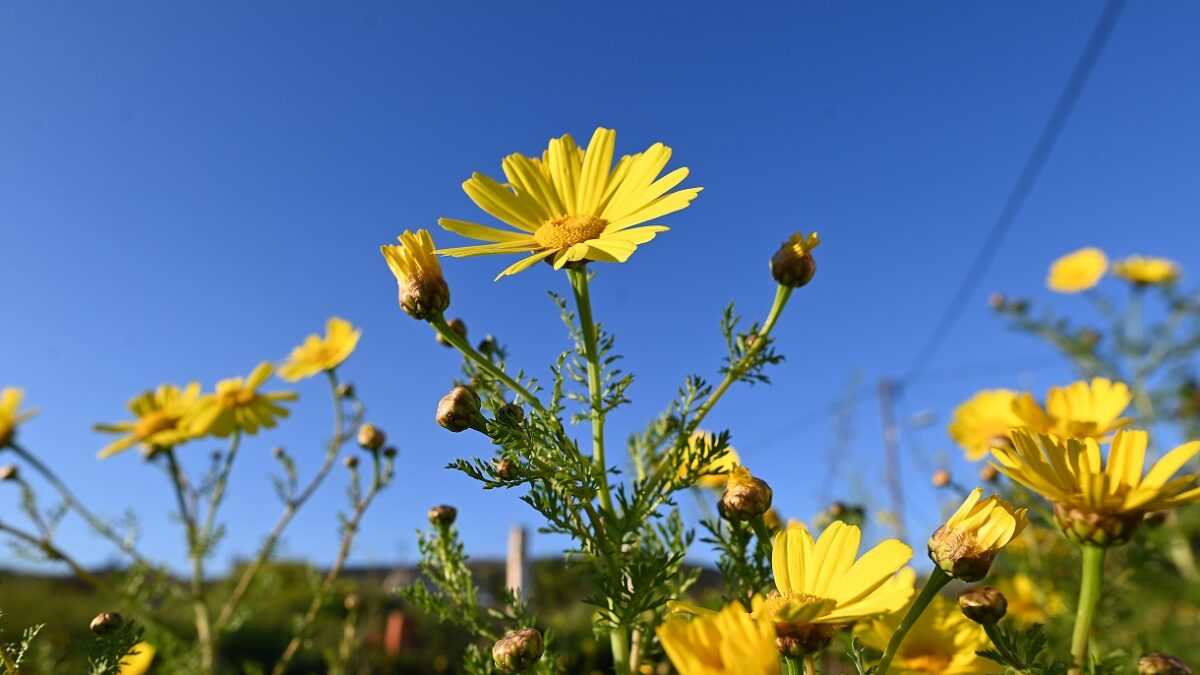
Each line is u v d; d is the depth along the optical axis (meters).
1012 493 0.23
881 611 0.10
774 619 0.11
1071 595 0.24
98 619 0.16
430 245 0.16
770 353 0.16
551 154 0.18
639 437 0.19
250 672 0.32
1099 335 0.58
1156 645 0.28
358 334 0.34
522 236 0.17
